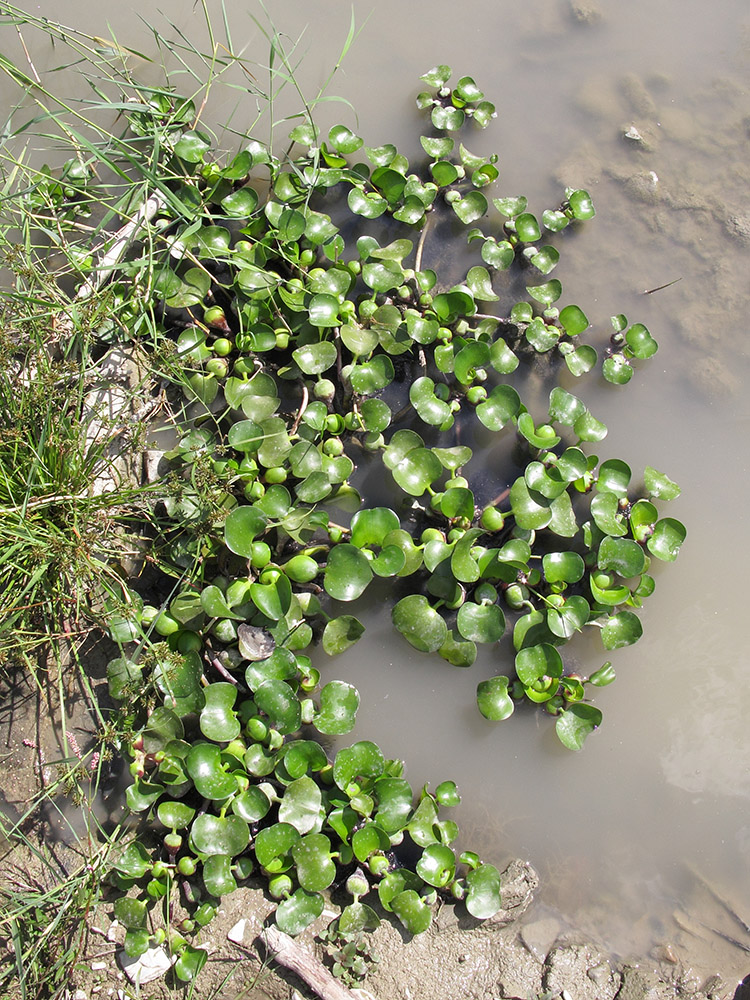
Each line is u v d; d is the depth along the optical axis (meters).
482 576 1.41
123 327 1.39
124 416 1.42
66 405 1.32
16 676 1.37
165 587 1.41
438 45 1.60
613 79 1.60
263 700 1.32
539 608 1.42
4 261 1.35
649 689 1.44
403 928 1.34
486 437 1.47
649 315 1.53
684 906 1.39
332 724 1.34
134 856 1.30
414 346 1.48
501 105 1.58
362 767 1.33
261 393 1.41
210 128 1.54
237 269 1.48
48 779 1.36
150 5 1.58
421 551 1.39
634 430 1.49
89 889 1.30
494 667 1.42
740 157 1.58
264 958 1.31
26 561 1.30
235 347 1.46
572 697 1.39
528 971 1.34
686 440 1.50
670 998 1.34
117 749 1.34
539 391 1.50
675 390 1.51
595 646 1.44
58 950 1.31
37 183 1.40
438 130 1.57
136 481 1.43
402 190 1.50
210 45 1.57
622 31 1.61
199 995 1.31
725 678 1.45
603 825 1.41
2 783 1.36
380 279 1.45
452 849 1.38
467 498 1.38
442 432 1.47
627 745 1.43
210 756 1.31
